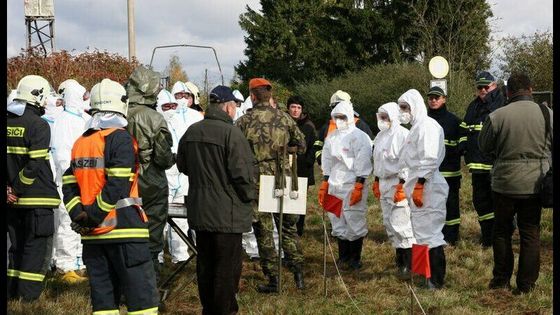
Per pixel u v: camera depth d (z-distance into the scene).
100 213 4.79
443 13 24.41
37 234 6.48
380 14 36.59
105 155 4.87
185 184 8.30
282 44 44.00
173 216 6.55
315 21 41.78
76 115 7.58
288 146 7.05
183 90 8.66
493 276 7.35
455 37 24.00
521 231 6.76
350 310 6.54
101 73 17.58
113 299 5.05
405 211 7.56
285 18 44.78
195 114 8.83
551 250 8.94
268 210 6.87
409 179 7.09
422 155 6.90
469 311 6.37
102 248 4.96
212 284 5.81
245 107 11.77
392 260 8.62
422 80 25.38
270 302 6.75
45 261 6.57
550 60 25.56
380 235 10.13
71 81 7.66
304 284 7.35
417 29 26.66
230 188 5.67
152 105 6.29
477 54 24.69
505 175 6.64
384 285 7.43
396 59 30.84
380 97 26.98
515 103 6.61
